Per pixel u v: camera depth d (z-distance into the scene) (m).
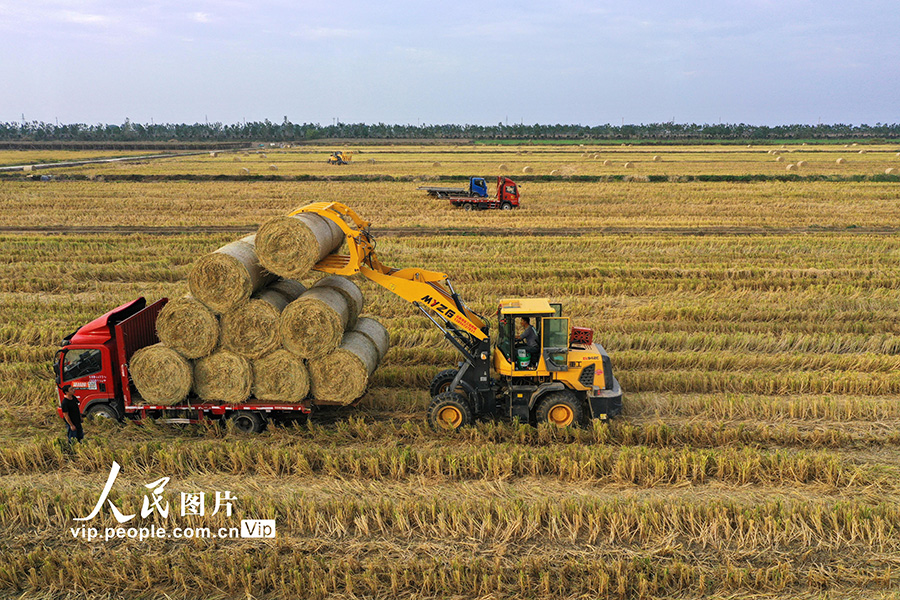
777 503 8.35
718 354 14.59
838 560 7.68
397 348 14.81
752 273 21.58
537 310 11.03
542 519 8.47
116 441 10.88
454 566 7.41
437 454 9.95
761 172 53.31
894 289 19.48
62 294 20.05
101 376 11.15
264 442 10.82
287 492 9.23
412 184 47.91
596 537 8.13
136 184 47.50
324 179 51.22
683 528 8.27
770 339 15.13
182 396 10.68
